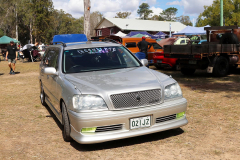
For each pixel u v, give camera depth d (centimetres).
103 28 4975
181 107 416
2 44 3519
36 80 1211
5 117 604
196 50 971
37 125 538
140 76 438
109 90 380
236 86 836
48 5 5081
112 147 404
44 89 641
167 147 394
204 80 990
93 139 372
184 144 401
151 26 4825
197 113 558
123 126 379
